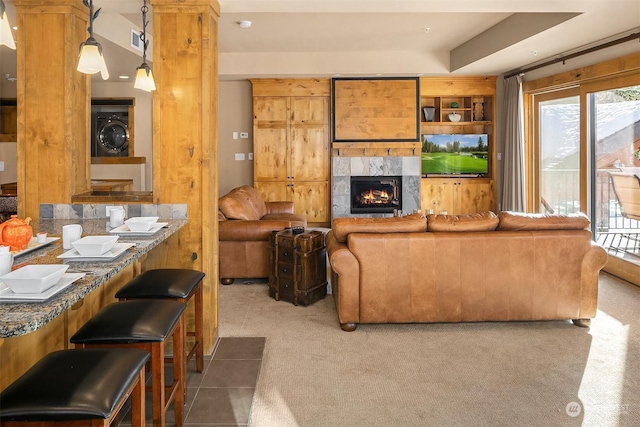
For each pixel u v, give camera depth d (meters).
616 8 4.12
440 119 8.31
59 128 3.23
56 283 1.55
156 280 2.53
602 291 4.74
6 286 1.53
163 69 3.20
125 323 1.93
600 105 5.70
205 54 3.18
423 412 2.46
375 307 3.63
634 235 5.11
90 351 1.58
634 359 3.10
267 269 5.03
